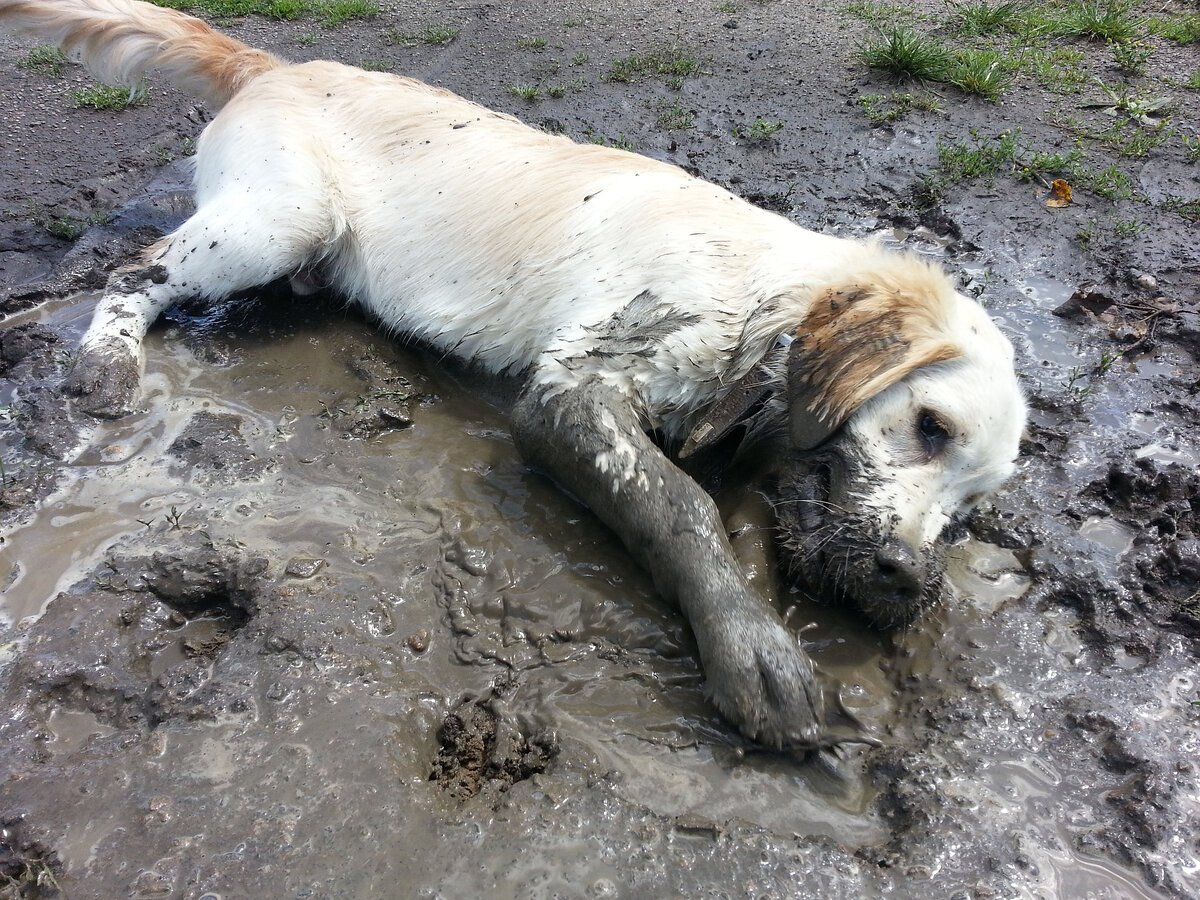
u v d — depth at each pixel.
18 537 0.64
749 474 0.70
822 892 0.46
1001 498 0.71
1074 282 0.98
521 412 0.68
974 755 0.53
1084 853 0.48
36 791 0.49
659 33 1.63
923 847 0.48
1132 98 1.38
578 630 0.59
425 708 0.54
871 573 0.59
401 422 0.75
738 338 0.69
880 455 0.62
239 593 0.60
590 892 0.46
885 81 1.44
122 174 1.13
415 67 1.48
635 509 0.61
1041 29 1.64
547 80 1.43
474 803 0.50
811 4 1.81
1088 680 0.58
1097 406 0.81
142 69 1.02
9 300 0.89
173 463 0.70
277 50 1.54
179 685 0.54
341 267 0.89
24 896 0.45
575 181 0.80
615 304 0.71
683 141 1.25
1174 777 0.52
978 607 0.63
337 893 0.45
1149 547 0.67
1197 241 1.04
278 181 0.84
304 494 0.68
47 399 0.75
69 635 0.57
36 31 1.00
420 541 0.65
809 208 1.10
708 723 0.54
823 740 0.52
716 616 0.55
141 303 0.83
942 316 0.65
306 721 0.52
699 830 0.48
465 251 0.81
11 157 1.16
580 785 0.50
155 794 0.49
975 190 1.14
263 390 0.78
